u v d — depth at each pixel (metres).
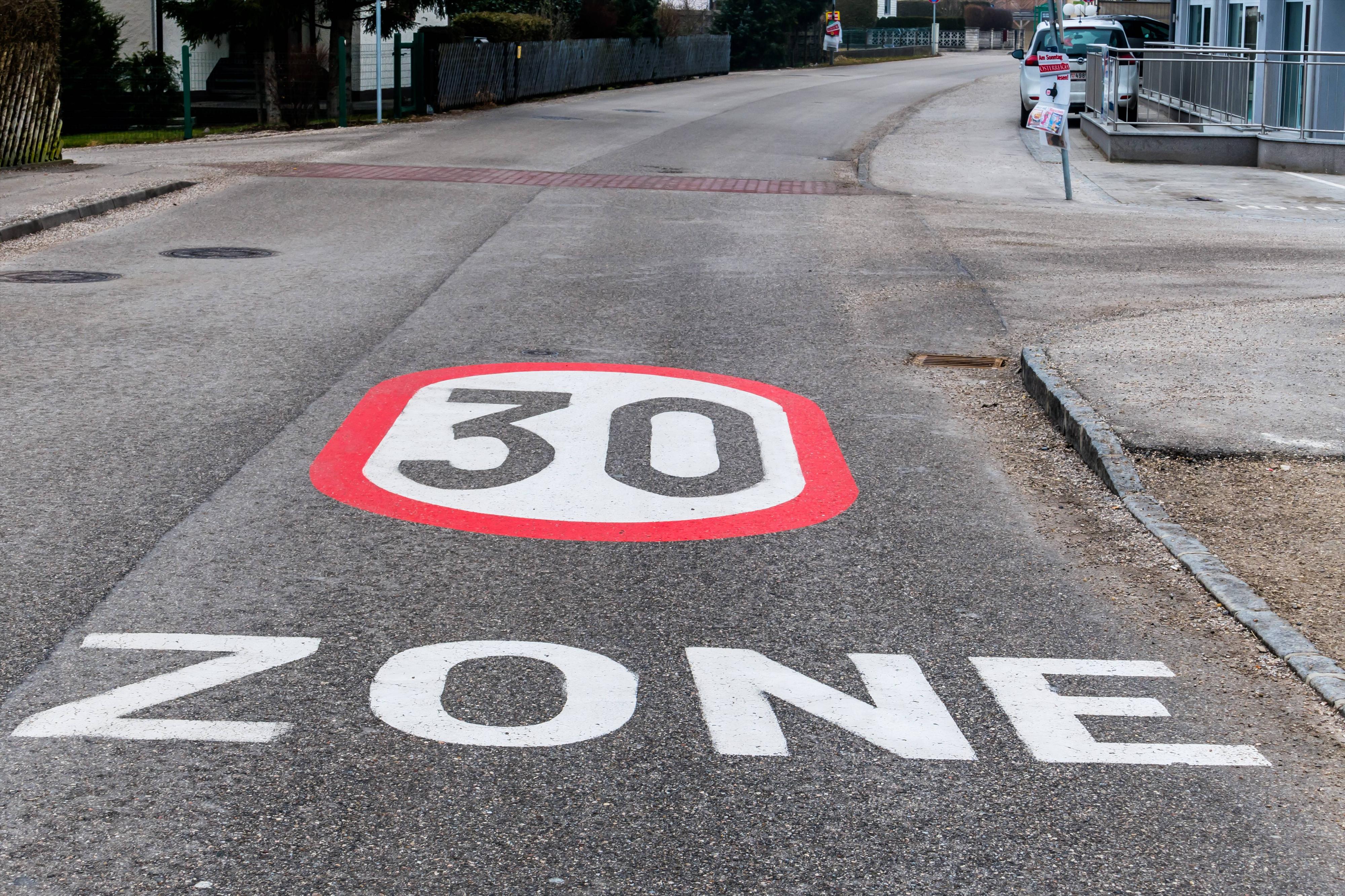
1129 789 4.04
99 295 11.21
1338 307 10.91
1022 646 5.02
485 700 4.48
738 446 7.48
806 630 5.11
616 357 9.48
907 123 31.38
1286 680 4.79
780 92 41.72
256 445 7.23
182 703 4.40
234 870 3.52
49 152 20.28
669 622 5.14
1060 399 8.01
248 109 32.28
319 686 4.54
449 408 8.04
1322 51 23.59
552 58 37.47
